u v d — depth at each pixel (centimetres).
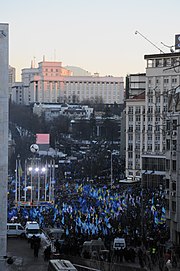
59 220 15938
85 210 17438
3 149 11125
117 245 11656
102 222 14825
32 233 12750
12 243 12119
